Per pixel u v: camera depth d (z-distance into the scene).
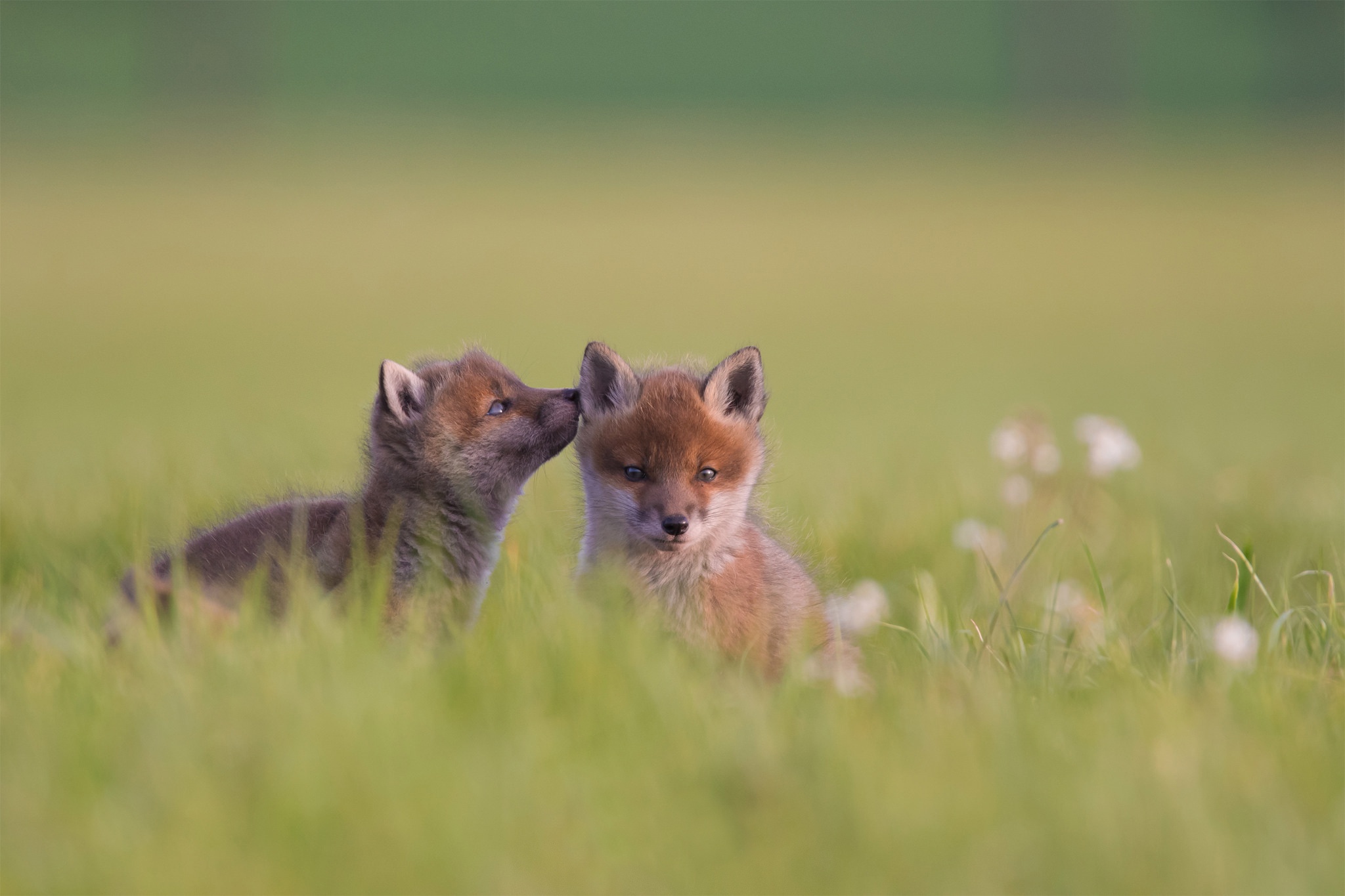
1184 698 7.29
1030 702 7.31
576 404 10.23
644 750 6.51
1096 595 10.48
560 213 78.62
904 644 9.38
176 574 8.29
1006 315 47.09
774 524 11.82
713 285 54.59
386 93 121.62
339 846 5.65
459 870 5.55
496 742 6.45
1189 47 126.19
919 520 12.88
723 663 8.79
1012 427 12.83
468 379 9.95
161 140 105.50
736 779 6.12
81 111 113.00
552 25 136.00
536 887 5.55
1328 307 47.53
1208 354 37.03
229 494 12.71
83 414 25.86
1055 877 5.61
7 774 6.13
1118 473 15.22
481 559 9.94
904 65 127.25
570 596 8.45
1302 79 119.56
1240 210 75.38
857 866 5.63
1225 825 5.89
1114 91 118.75
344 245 66.44
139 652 7.40
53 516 12.38
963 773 6.27
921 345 39.78
